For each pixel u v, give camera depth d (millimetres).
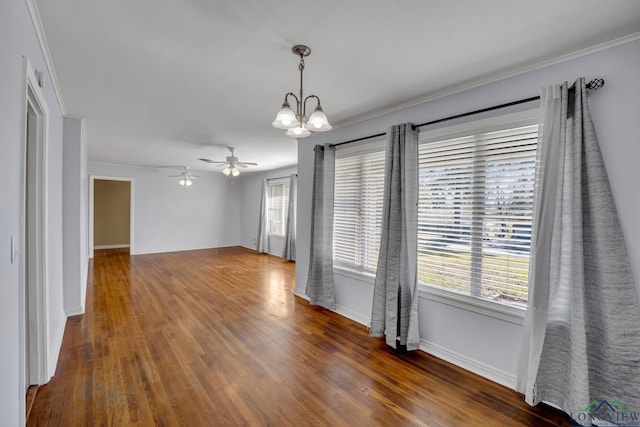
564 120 1917
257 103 2998
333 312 3818
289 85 2564
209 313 3711
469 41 1878
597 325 1814
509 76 2277
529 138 2193
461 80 2428
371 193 3430
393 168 2912
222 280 5324
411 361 2629
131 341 2918
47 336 2207
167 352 2715
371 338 3082
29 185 2102
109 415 1890
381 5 1545
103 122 3678
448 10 1579
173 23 1719
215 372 2404
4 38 1161
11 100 1261
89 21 1695
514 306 2264
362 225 3537
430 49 1978
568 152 1920
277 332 3195
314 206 3979
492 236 2393
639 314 1724
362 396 2133
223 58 2119
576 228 1837
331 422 1871
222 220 9258
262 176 8539
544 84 2121
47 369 2209
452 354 2607
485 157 2432
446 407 2023
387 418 1913
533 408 2018
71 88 2635
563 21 1660
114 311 3717
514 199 2271
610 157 1841
